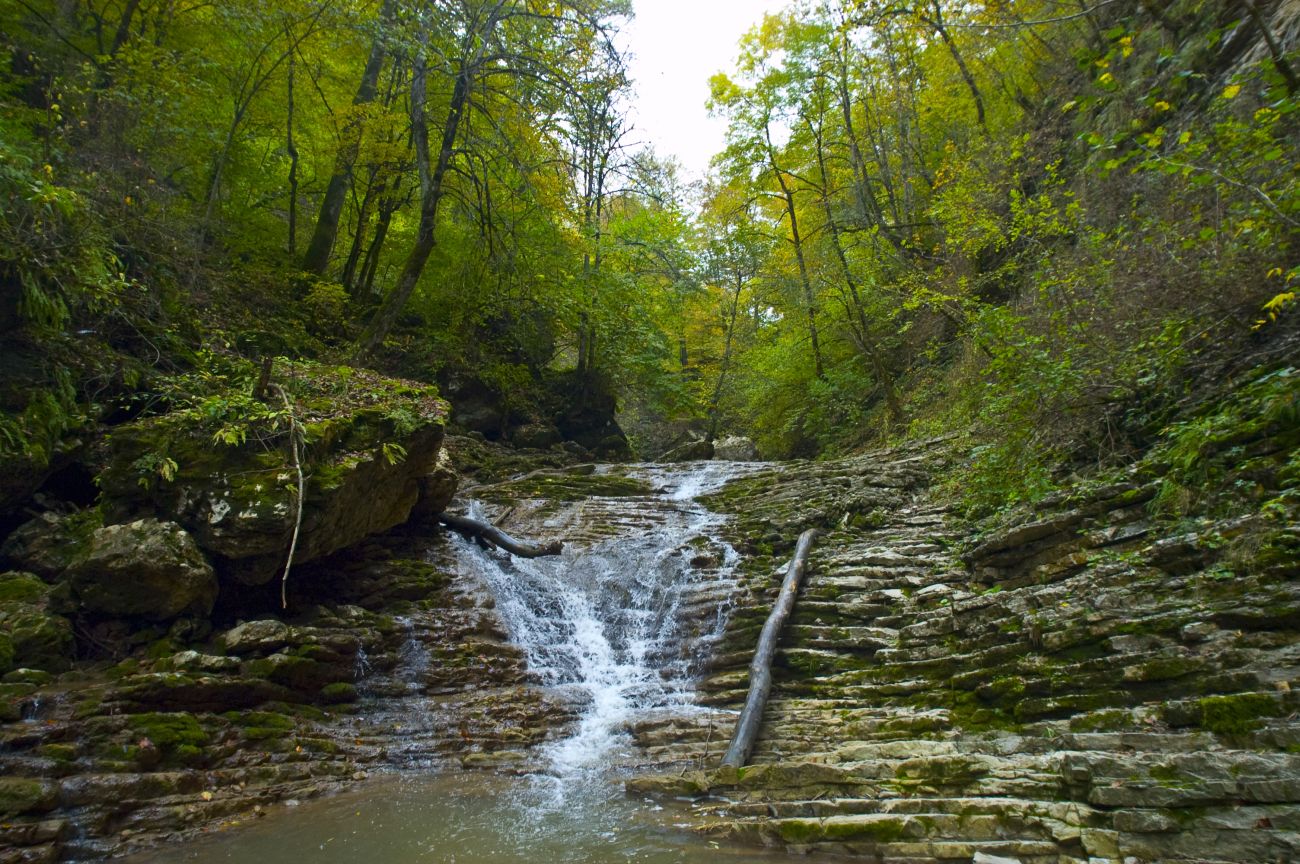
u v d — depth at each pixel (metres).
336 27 12.06
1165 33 11.56
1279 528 5.14
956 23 15.15
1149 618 5.20
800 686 7.13
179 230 10.34
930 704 6.13
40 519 7.06
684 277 24.28
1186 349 7.50
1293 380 5.80
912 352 18.91
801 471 14.27
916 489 12.02
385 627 7.90
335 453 7.67
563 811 5.20
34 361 7.23
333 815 5.09
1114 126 11.63
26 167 6.76
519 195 13.60
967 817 4.32
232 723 5.95
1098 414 8.24
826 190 20.27
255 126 14.36
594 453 21.09
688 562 10.51
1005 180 12.56
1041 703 5.25
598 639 9.08
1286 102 5.00
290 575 7.91
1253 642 4.62
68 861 4.28
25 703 5.23
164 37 11.77
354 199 17.28
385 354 16.41
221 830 4.80
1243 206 5.98
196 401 7.90
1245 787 3.64
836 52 17.98
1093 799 4.06
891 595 8.25
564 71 12.07
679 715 6.99
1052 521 7.34
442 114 14.62
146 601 6.36
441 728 6.79
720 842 4.61
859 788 4.98
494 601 9.09
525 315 18.98
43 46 9.92
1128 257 7.97
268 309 13.38
